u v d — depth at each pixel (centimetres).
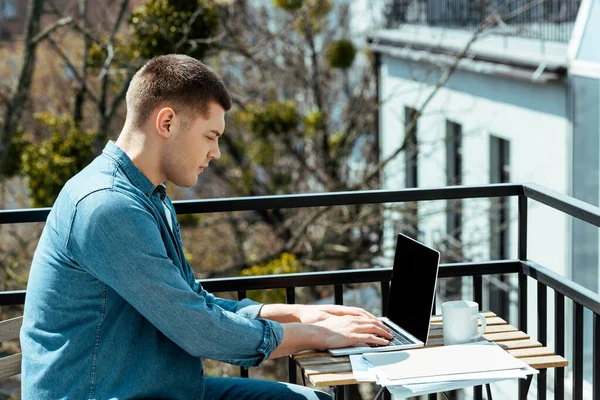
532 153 945
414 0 1310
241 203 285
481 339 241
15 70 1338
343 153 1341
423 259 245
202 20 936
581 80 819
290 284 288
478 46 1057
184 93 214
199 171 224
